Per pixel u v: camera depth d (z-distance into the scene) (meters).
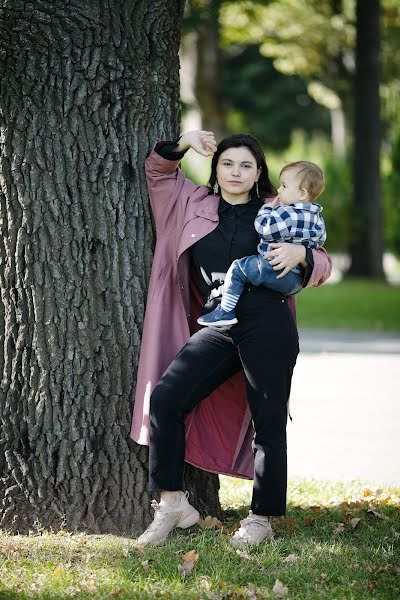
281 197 14.84
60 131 14.85
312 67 96.06
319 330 48.00
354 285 69.12
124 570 13.23
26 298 14.95
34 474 14.96
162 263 15.11
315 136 128.50
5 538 14.49
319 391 30.75
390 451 22.98
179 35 16.00
